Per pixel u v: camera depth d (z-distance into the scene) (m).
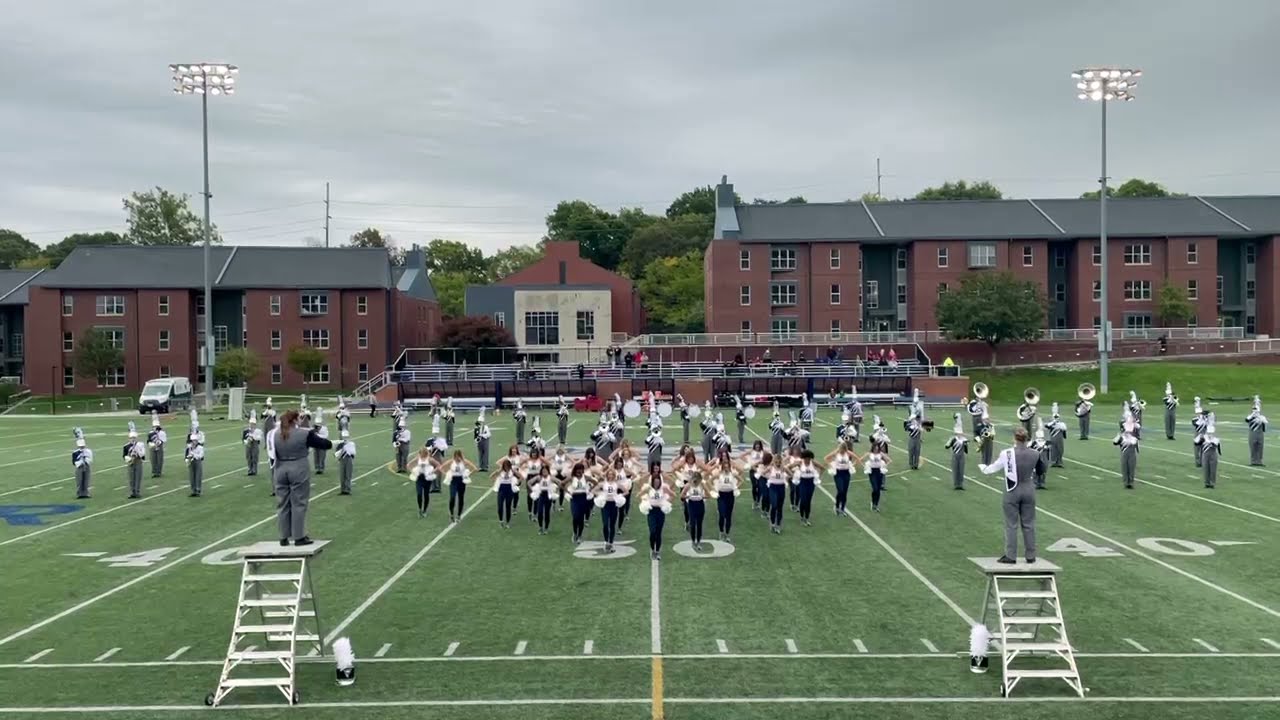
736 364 71.50
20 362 90.38
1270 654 13.91
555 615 16.14
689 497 21.11
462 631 15.30
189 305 82.06
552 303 85.75
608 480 21.48
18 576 19.22
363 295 83.56
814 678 13.03
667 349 79.06
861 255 86.44
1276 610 16.09
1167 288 81.38
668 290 112.50
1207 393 65.50
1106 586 17.64
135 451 28.58
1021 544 21.22
